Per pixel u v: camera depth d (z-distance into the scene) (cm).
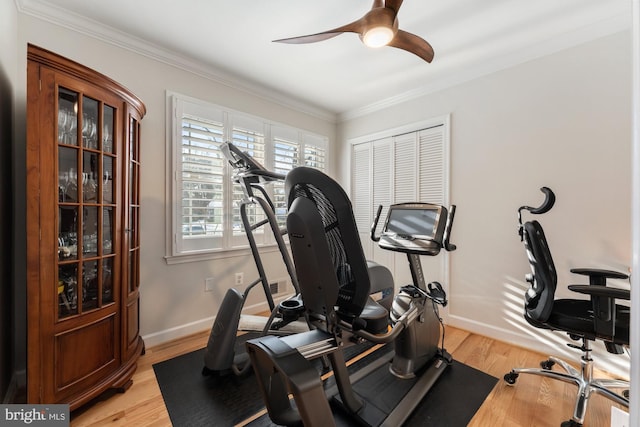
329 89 296
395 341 192
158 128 226
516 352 216
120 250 174
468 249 255
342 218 114
